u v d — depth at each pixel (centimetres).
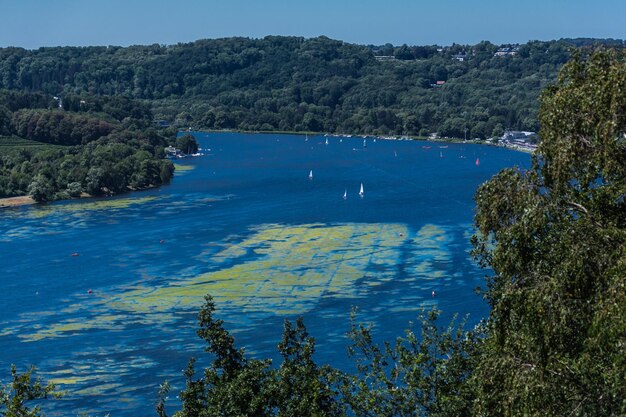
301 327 4238
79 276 14062
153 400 8800
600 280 2820
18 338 10794
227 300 12175
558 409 2816
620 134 2948
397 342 4200
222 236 17050
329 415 3888
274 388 3834
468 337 4009
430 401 3806
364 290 12462
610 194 3022
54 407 8644
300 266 14138
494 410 3083
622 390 2680
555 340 2859
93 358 10006
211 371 3997
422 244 15625
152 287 13150
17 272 14488
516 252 3114
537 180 3222
